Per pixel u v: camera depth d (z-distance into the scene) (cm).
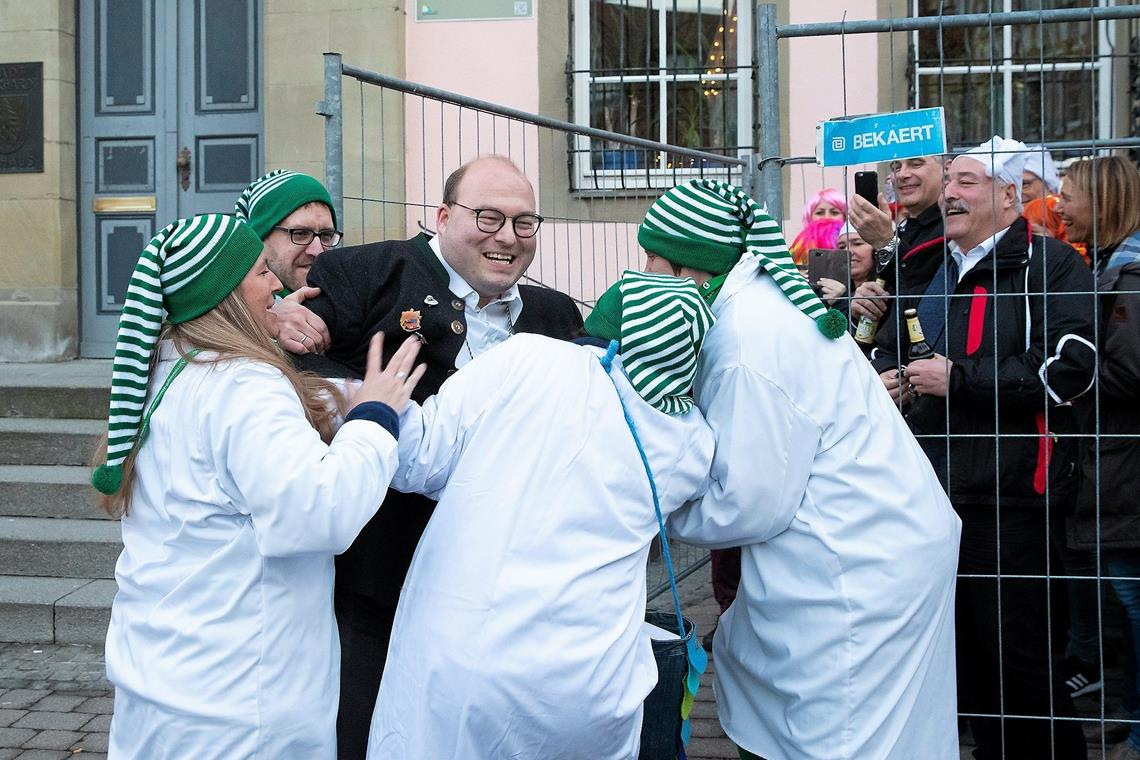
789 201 704
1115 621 457
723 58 723
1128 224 352
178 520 215
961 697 325
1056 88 696
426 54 726
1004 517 311
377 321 262
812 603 246
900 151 291
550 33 717
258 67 753
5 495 559
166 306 225
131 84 764
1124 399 337
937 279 350
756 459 242
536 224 264
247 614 212
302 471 208
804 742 246
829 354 250
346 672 255
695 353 235
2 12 746
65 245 757
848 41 703
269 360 223
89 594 491
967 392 304
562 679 209
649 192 668
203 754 208
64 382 642
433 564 220
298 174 329
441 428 226
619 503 222
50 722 403
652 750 235
